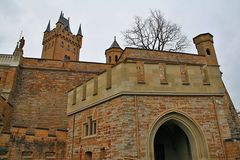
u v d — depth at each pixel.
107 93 12.28
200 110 11.87
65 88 24.80
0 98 18.92
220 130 11.55
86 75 26.12
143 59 19.14
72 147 14.51
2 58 24.06
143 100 11.41
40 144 15.75
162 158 14.52
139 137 10.58
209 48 23.67
